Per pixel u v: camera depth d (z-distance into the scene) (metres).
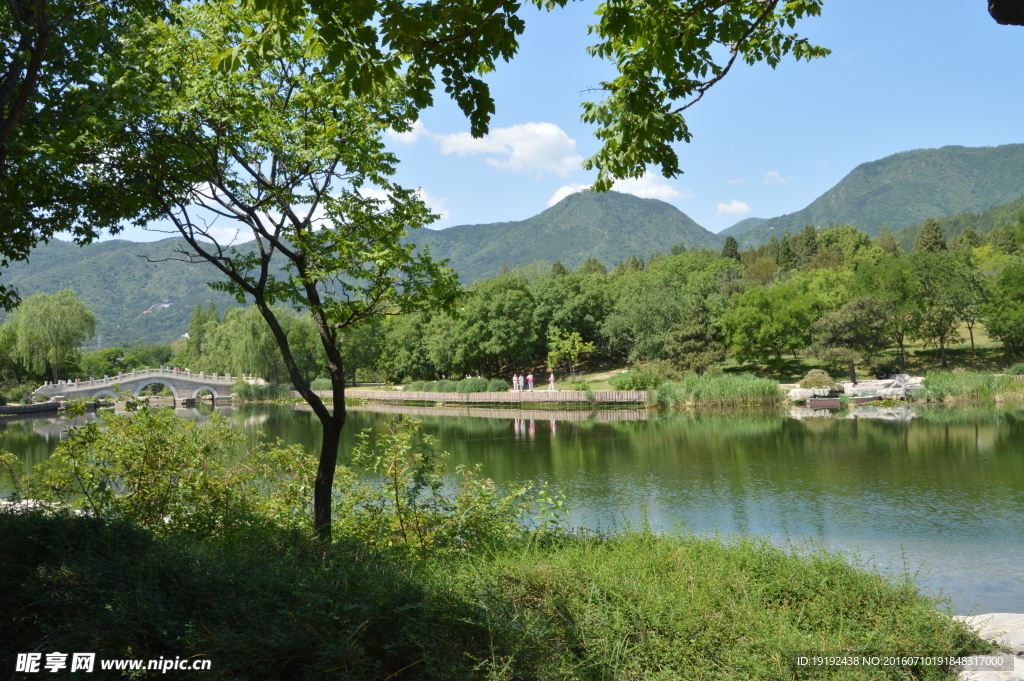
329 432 10.13
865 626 5.66
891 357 57.69
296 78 9.33
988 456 22.95
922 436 28.39
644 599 5.90
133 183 9.33
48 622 4.35
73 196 9.36
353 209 10.10
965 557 12.42
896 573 11.57
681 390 47.62
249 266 10.35
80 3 7.78
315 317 10.32
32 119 8.27
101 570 4.93
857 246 119.62
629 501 17.92
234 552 6.74
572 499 18.28
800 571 6.91
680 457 25.52
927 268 52.84
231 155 9.52
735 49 5.52
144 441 10.15
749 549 7.72
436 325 72.31
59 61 8.18
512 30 4.68
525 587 6.14
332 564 5.96
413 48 4.61
